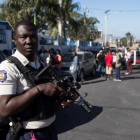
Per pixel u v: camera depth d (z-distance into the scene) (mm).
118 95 7238
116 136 3891
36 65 1637
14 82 1438
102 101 6402
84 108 1656
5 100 1374
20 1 12461
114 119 4797
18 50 1568
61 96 1564
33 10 12758
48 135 1617
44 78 1518
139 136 3891
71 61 10617
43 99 1529
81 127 4340
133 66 18500
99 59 12148
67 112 5309
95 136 3902
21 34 1530
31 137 1533
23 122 1535
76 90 1640
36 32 1595
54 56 9211
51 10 13047
